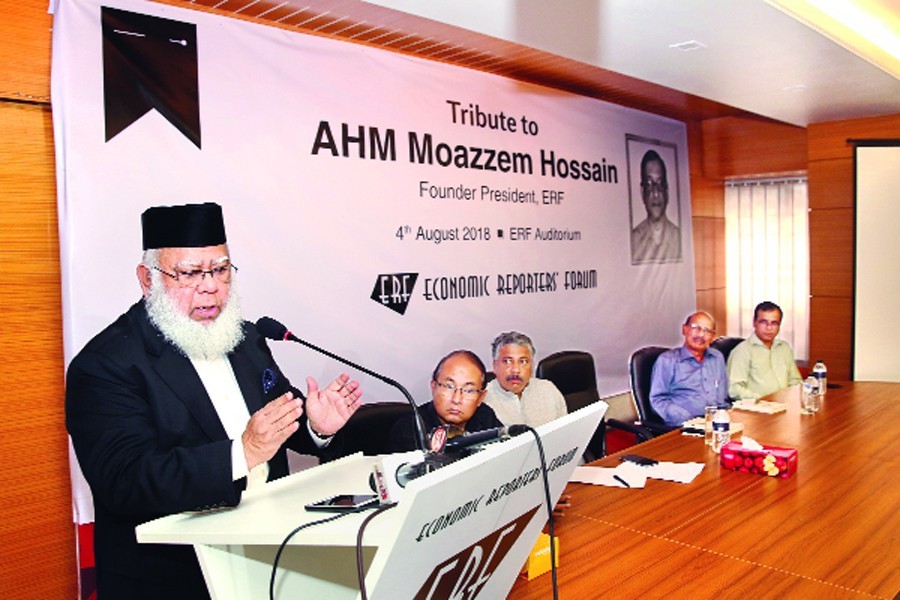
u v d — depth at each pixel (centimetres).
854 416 347
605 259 500
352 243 335
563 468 128
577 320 476
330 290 326
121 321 170
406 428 281
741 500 223
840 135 537
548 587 163
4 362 249
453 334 386
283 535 106
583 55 344
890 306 516
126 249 261
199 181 281
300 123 315
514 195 426
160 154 271
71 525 266
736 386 452
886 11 357
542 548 170
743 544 187
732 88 419
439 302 379
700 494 230
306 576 119
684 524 203
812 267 555
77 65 251
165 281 167
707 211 624
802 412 360
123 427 149
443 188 381
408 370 361
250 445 128
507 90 422
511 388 338
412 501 84
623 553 183
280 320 307
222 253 173
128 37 263
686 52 340
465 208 394
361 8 304
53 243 259
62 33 248
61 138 249
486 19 288
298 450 178
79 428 152
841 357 547
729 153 610
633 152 528
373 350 345
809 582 164
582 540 192
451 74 388
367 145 342
